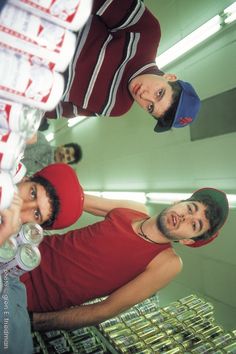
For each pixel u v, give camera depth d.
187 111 1.37
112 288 1.72
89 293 1.70
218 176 2.14
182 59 2.46
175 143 2.57
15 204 0.83
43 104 0.70
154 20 1.29
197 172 2.34
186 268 2.48
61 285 1.66
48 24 0.66
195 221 1.69
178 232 1.69
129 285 1.64
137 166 3.23
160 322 1.61
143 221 1.82
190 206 1.72
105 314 1.55
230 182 2.04
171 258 1.74
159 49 2.70
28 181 1.22
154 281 1.66
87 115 1.56
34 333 1.53
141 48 1.29
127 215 1.89
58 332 1.55
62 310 1.58
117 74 1.31
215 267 2.18
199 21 2.20
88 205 2.09
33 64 0.67
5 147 0.69
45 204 1.18
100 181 4.31
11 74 0.63
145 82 1.30
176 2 2.43
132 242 1.74
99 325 1.58
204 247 2.28
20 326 1.16
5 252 0.95
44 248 1.76
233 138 2.00
